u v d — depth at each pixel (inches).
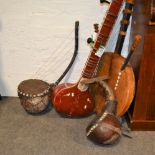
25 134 82.4
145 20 71.9
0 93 98.7
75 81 98.1
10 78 97.0
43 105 88.6
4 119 88.2
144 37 72.8
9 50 92.3
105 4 85.3
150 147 79.5
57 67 95.7
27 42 91.3
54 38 91.0
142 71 76.8
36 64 95.0
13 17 87.3
